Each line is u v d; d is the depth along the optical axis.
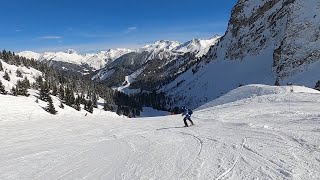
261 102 43.31
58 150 20.62
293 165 11.85
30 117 55.69
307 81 126.12
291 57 147.38
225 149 15.86
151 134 25.20
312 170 11.12
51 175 14.44
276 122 24.17
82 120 43.16
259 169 11.84
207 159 14.27
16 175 14.82
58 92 130.25
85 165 15.78
